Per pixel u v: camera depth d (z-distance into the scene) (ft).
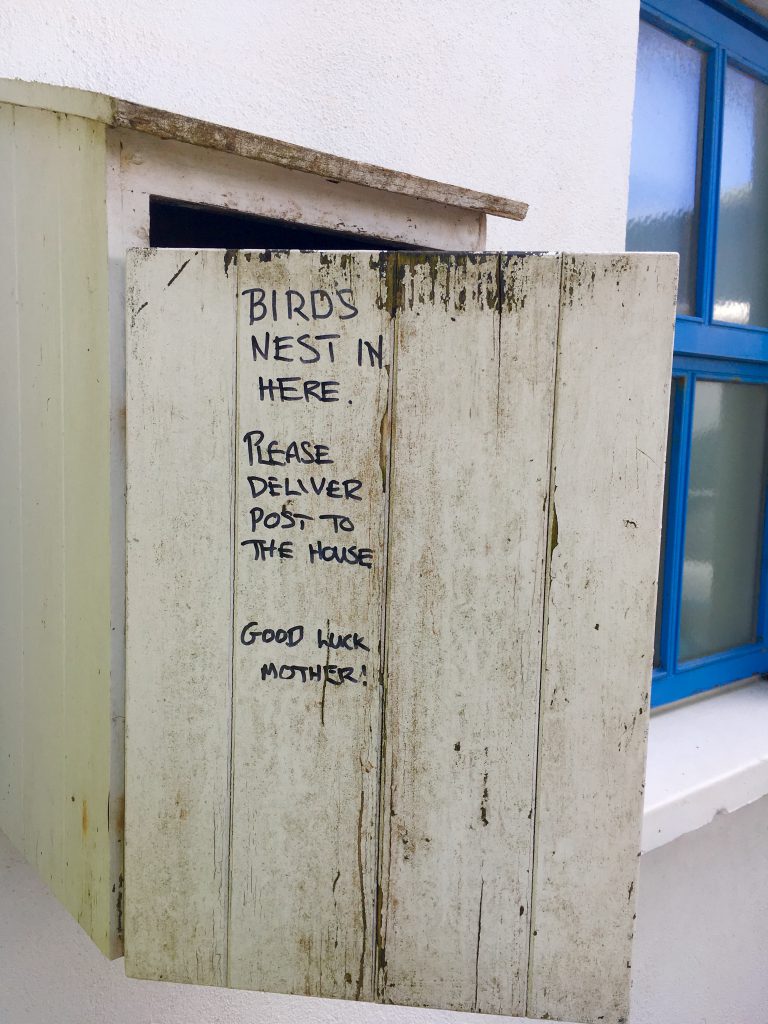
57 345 2.52
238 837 2.43
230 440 2.31
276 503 2.33
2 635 3.05
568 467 2.30
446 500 2.32
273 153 2.34
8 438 2.89
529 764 2.40
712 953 5.59
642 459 2.28
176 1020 3.88
